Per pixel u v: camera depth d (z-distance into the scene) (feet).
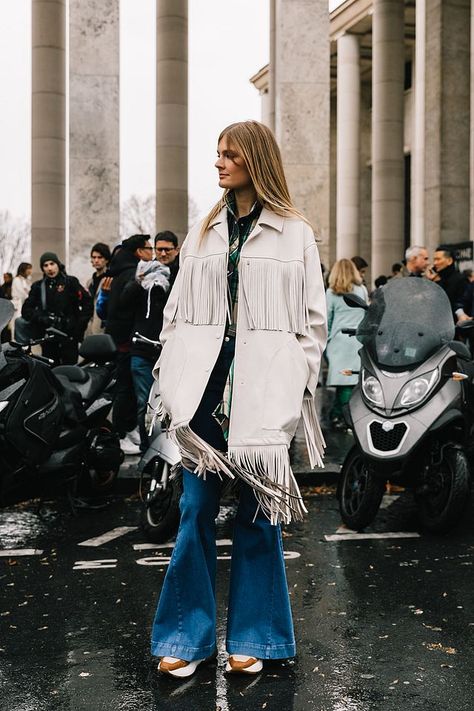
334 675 13.09
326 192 54.13
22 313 39.45
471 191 56.08
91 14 59.16
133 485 27.09
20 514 24.54
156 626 13.12
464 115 61.31
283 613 13.17
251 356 12.64
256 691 12.49
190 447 12.62
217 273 12.92
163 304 29.35
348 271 36.94
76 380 24.61
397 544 21.01
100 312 34.71
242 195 13.21
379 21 95.91
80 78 59.31
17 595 17.38
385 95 96.22
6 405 20.99
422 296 22.33
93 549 20.83
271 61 74.49
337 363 36.99
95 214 59.67
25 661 13.84
